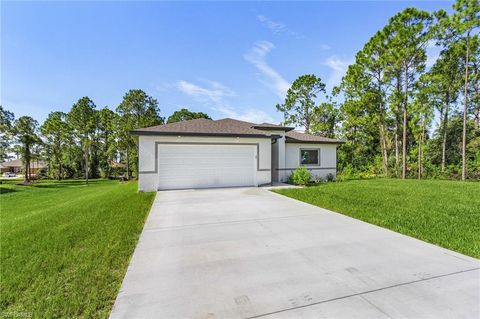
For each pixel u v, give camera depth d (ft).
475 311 7.89
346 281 9.98
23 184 92.89
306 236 15.90
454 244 14.06
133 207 25.17
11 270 11.88
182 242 14.97
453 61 63.36
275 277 10.39
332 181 51.88
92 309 8.50
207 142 39.06
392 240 15.05
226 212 22.82
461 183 44.34
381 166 81.71
